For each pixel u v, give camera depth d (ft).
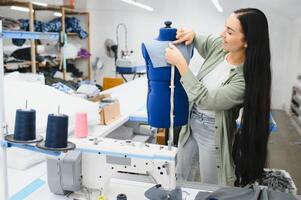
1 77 3.58
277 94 22.45
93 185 4.31
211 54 5.89
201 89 4.79
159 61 4.43
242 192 3.96
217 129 5.57
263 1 20.02
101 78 24.94
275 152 14.74
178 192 4.22
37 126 4.73
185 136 6.17
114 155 4.17
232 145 5.68
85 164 4.27
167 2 23.15
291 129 18.21
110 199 4.18
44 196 4.21
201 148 5.93
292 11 18.24
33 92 5.84
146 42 4.57
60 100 6.19
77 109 6.15
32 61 16.99
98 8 24.25
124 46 24.63
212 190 4.37
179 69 4.52
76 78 21.74
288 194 4.04
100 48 24.93
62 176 4.12
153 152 4.10
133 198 4.23
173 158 4.05
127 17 24.09
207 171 5.94
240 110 5.61
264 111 5.15
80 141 4.36
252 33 4.81
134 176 4.72
